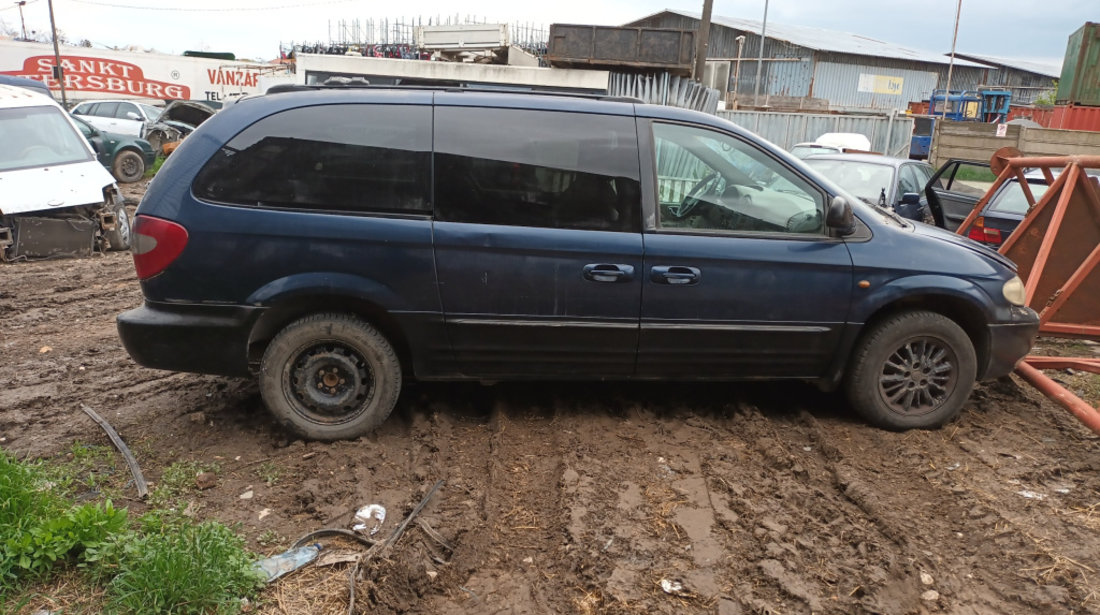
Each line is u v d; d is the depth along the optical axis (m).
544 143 4.15
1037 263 5.76
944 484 3.90
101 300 7.87
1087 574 3.14
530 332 4.17
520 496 3.70
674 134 4.28
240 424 4.45
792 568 3.12
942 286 4.35
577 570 3.10
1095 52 19.91
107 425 4.37
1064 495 3.87
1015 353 4.61
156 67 33.69
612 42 17.88
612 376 4.36
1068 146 15.83
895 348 4.46
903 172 10.37
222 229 3.94
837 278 4.29
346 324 4.09
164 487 3.62
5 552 2.83
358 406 4.20
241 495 3.64
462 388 5.04
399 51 28.25
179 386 5.12
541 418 4.61
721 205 4.28
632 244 4.12
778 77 41.44
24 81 16.33
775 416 4.75
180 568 2.71
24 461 3.64
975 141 16.66
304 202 4.01
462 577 3.06
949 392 4.55
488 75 15.55
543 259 4.09
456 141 4.10
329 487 3.70
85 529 2.96
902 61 42.75
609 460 4.06
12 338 6.41
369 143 4.05
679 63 17.81
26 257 9.77
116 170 19.97
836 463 4.07
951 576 3.12
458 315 4.11
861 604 2.90
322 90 4.14
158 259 3.94
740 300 4.23
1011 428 4.73
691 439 4.37
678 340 4.25
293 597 2.87
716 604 2.90
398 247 4.02
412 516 3.43
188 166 3.98
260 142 4.00
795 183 4.37
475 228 4.05
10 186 9.62
